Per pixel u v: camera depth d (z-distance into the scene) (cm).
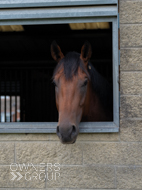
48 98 711
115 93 317
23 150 330
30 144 330
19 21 333
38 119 714
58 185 326
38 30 535
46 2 323
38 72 719
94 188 322
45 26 510
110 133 321
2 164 333
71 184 325
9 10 331
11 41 607
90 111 338
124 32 322
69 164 325
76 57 300
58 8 325
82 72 295
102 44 603
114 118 318
